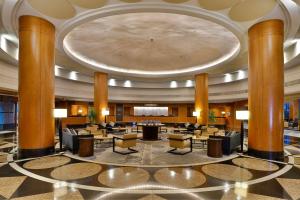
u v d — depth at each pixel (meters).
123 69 15.48
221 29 7.95
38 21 6.59
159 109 23.59
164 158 6.55
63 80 15.98
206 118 14.68
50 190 3.82
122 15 6.84
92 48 10.40
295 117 21.88
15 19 6.54
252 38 7.10
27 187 3.96
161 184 4.19
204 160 6.29
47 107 6.76
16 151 7.25
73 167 5.37
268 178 4.58
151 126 11.00
